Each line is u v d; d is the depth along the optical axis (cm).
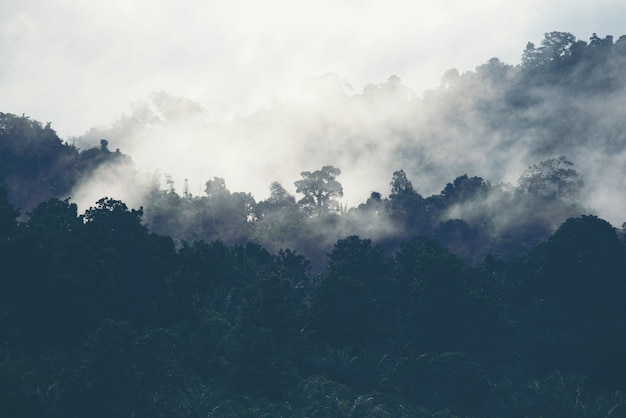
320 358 7881
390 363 8156
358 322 8356
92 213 8556
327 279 8800
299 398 7012
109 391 5925
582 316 9050
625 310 9162
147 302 8050
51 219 8744
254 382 7012
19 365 6456
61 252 7688
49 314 7225
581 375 8381
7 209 8344
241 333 7619
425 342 8394
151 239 8550
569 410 7556
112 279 7775
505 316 8712
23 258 7325
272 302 8019
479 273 9056
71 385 5991
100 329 6231
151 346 6419
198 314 7988
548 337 8719
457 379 7600
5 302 7169
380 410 6962
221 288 9012
